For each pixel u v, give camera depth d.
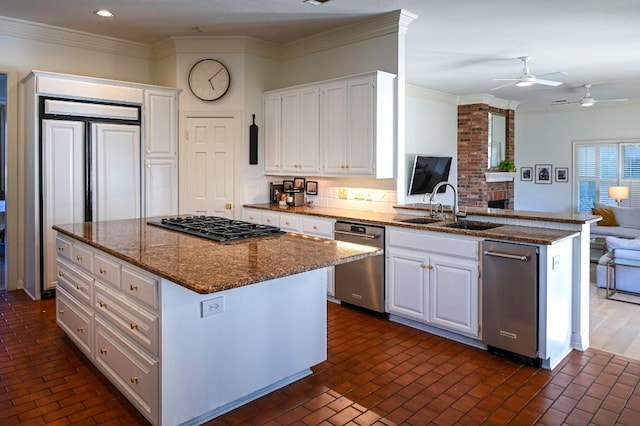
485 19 4.38
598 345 3.49
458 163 8.75
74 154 4.54
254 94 5.36
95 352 2.90
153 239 3.00
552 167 9.91
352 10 4.23
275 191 5.54
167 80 5.43
